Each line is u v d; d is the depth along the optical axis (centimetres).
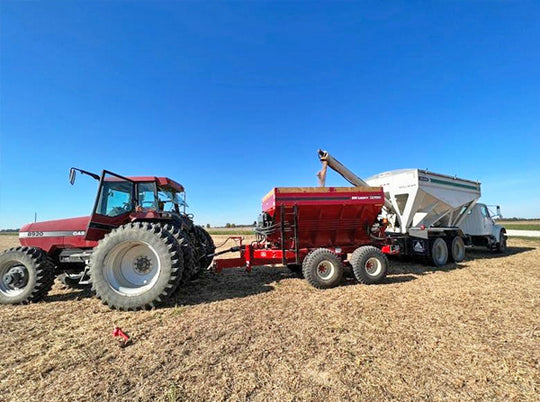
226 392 202
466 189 934
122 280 423
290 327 324
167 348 273
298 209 561
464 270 681
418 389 203
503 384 209
